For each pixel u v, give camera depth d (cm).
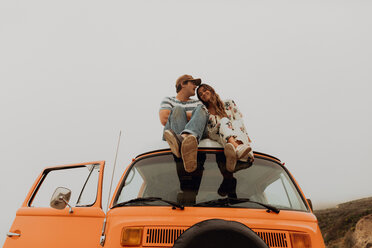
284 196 298
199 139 289
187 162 272
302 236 239
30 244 262
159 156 310
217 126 313
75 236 257
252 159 301
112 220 250
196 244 186
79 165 305
